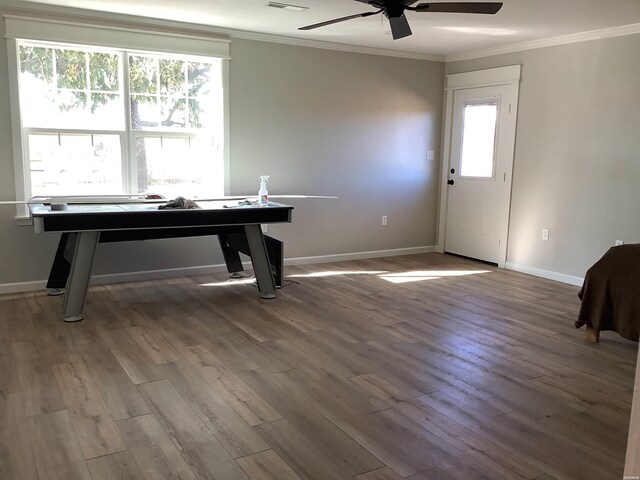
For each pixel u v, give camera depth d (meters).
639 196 4.81
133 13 4.62
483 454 2.33
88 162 4.82
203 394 2.84
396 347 3.58
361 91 6.04
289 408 2.71
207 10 4.49
